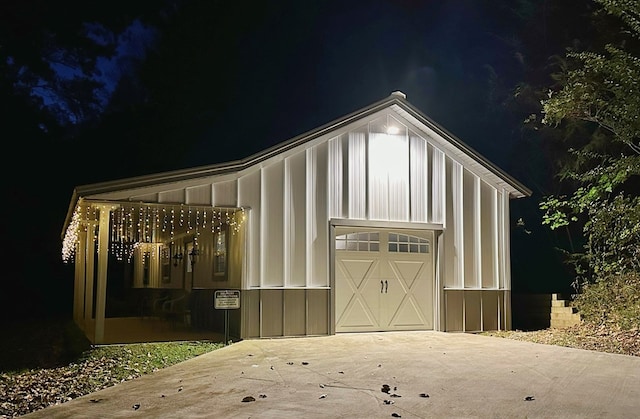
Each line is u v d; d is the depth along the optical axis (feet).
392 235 39.14
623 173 37.45
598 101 38.11
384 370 23.81
